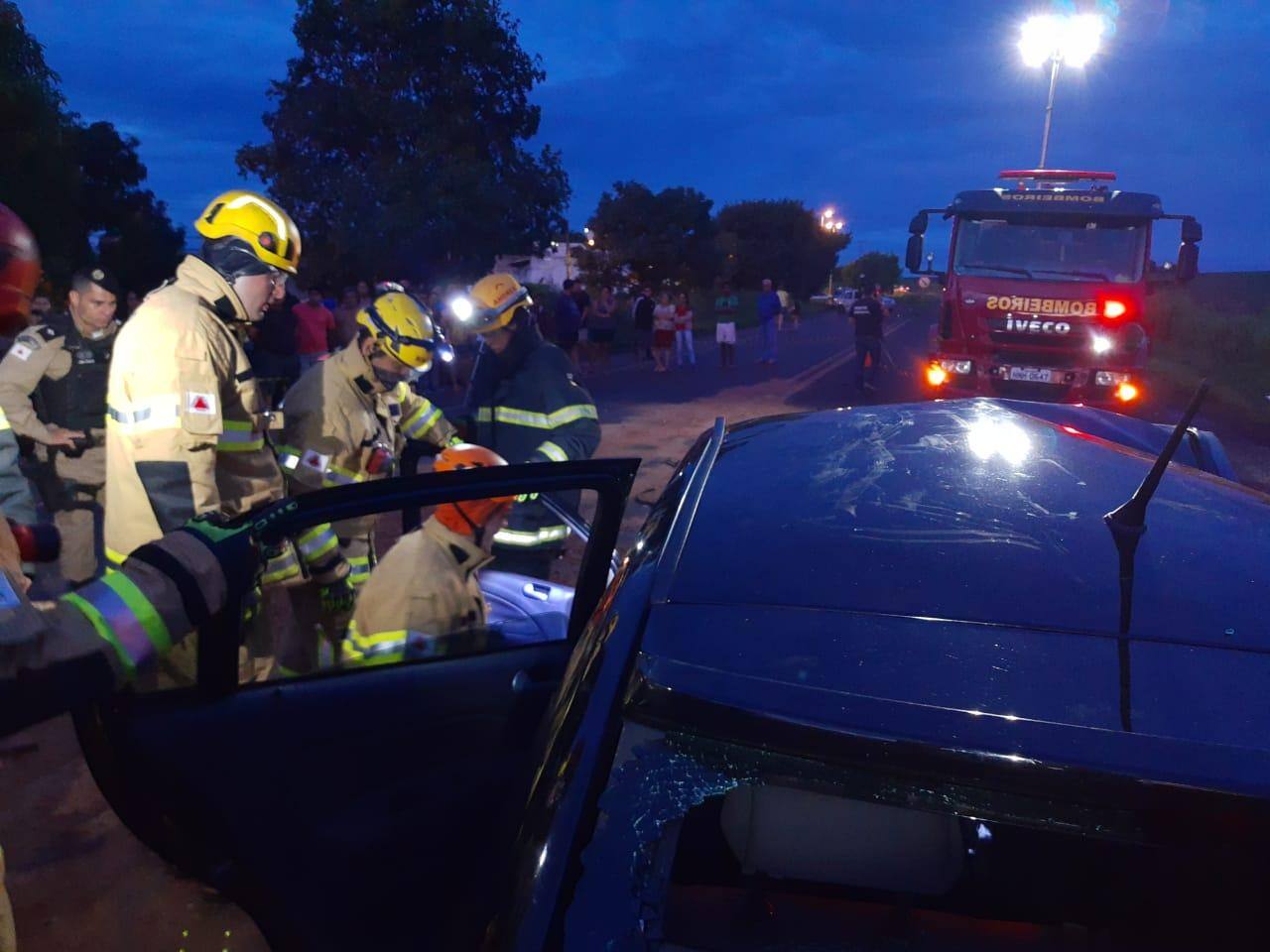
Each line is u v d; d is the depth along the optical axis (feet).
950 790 3.45
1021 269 31.91
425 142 70.23
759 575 4.48
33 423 13.80
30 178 45.37
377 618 8.16
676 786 3.67
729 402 43.80
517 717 7.59
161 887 8.95
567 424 11.22
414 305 9.96
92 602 4.82
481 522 8.33
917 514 4.95
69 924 8.45
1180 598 4.21
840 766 3.55
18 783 10.78
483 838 6.79
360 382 10.13
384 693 7.28
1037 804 3.39
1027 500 5.11
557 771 3.97
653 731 3.82
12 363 13.67
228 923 8.47
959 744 3.47
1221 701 3.63
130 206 75.20
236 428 9.00
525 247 76.95
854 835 4.03
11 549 4.81
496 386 12.11
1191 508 5.15
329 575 8.96
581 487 7.80
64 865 9.29
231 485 9.26
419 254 69.82
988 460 5.67
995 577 4.36
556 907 3.49
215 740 6.56
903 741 3.50
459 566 8.37
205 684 6.59
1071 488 5.31
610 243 146.61
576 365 58.75
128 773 6.37
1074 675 3.76
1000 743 3.46
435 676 7.54
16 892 8.89
